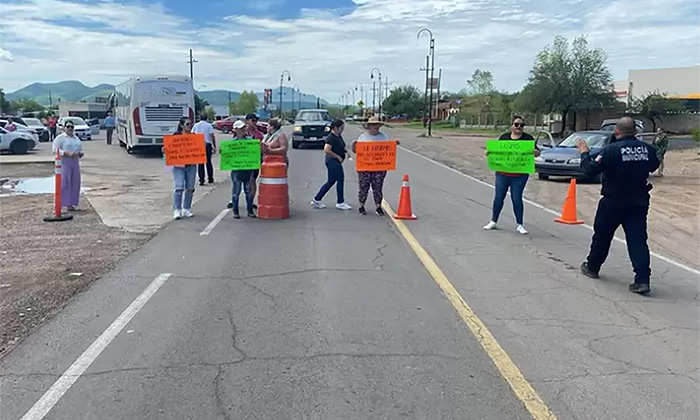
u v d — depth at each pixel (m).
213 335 5.51
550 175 20.06
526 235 10.40
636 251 7.10
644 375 4.80
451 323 5.91
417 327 5.78
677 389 4.55
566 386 4.57
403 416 4.09
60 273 7.57
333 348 5.24
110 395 4.37
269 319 5.94
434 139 52.16
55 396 4.35
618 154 7.09
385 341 5.41
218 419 4.03
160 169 21.91
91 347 5.23
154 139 26.89
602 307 6.53
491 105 87.81
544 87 60.59
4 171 21.03
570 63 60.56
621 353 5.24
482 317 6.11
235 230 10.40
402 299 6.64
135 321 5.86
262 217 11.57
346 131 60.66
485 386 4.55
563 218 11.80
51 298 6.57
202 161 11.39
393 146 11.98
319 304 6.42
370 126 11.96
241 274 7.56
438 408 4.20
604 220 7.36
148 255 8.53
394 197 14.99
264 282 7.21
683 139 52.72
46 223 11.02
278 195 11.50
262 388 4.48
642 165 7.06
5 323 5.81
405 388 4.50
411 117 130.12
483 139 52.38
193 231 10.27
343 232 10.34
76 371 4.76
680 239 10.73
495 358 5.07
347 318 6.00
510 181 10.55
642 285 7.01
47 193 15.42
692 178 22.16
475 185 18.12
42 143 39.84
